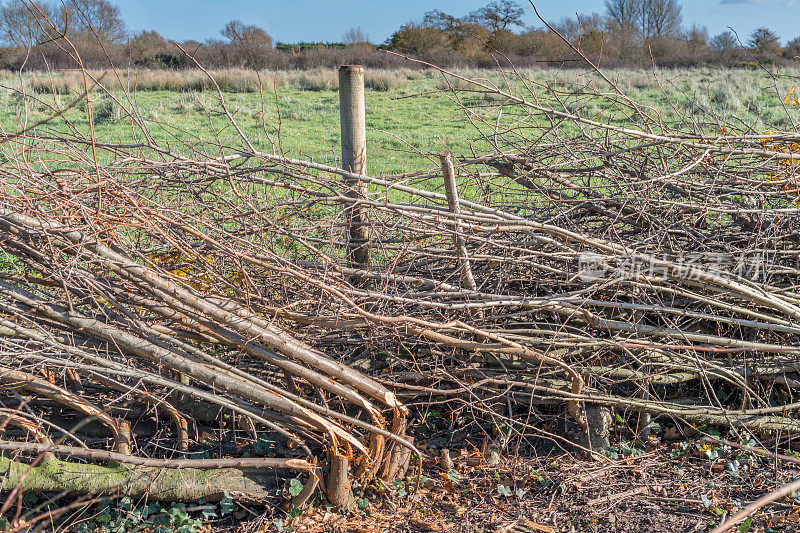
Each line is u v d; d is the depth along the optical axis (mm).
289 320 3016
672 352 3090
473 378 3125
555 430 3189
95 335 2656
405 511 2652
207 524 2572
